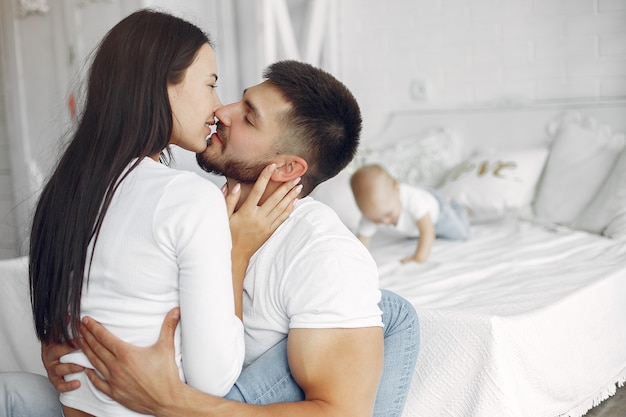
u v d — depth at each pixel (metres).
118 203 1.12
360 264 1.22
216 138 1.35
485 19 3.85
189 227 1.07
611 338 2.16
